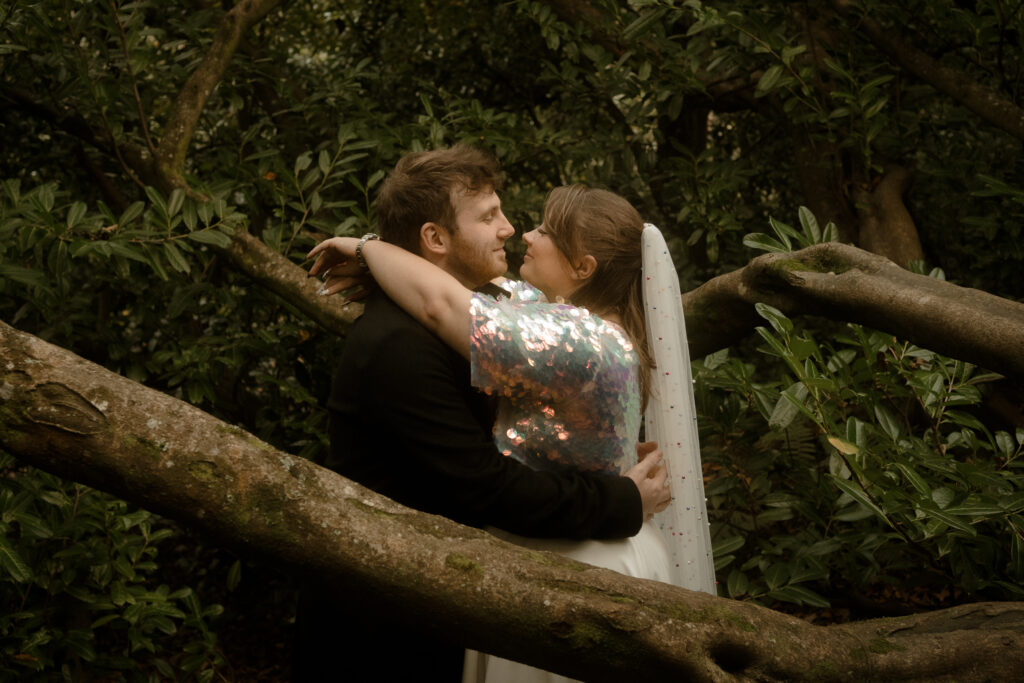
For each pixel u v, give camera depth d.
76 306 3.70
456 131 3.96
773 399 2.74
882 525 2.87
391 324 1.79
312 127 4.29
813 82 3.79
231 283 4.17
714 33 3.95
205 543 4.53
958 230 4.15
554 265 2.14
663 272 2.11
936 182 4.00
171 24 4.29
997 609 1.67
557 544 1.84
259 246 3.22
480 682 1.93
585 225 2.11
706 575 2.15
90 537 3.16
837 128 3.84
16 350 1.30
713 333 2.70
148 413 1.31
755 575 3.32
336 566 1.34
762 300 2.47
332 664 1.88
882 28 3.80
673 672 1.35
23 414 1.27
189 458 1.30
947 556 2.65
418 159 1.92
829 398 2.38
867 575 2.92
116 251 2.82
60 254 2.86
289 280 3.13
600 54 3.95
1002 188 3.03
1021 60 3.54
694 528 2.10
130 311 4.39
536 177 4.68
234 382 4.23
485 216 1.90
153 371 3.69
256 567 4.16
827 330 4.25
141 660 3.80
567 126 4.84
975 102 3.62
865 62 3.86
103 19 3.55
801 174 4.19
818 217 4.09
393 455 1.81
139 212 2.96
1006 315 1.94
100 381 1.32
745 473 3.06
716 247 3.89
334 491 1.37
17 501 2.72
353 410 1.81
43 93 3.80
